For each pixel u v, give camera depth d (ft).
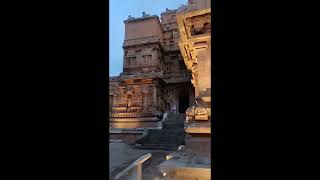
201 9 19.24
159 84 88.38
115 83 90.22
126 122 82.94
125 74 95.35
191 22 20.18
